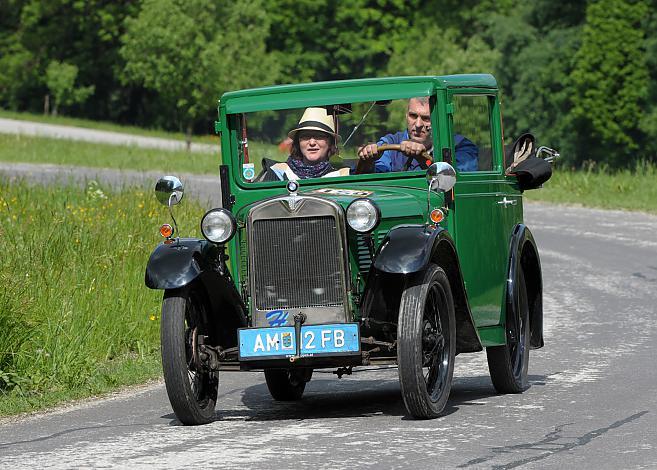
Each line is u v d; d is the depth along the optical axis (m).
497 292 21.27
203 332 19.38
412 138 20.08
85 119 180.50
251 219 18.39
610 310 33.59
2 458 16.44
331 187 20.14
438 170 18.52
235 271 19.30
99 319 27.27
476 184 20.67
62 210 37.38
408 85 20.00
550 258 46.56
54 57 181.00
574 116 118.06
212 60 117.25
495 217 21.36
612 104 117.31
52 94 173.00
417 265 17.61
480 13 168.12
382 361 18.31
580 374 23.31
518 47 123.50
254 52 123.44
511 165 23.17
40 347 24.78
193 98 118.62
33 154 97.38
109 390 23.25
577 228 57.53
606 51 116.12
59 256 30.73
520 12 130.00
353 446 16.44
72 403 21.92
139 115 183.12
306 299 18.30
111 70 180.88
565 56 120.44
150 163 94.50
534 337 23.38
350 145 20.31
